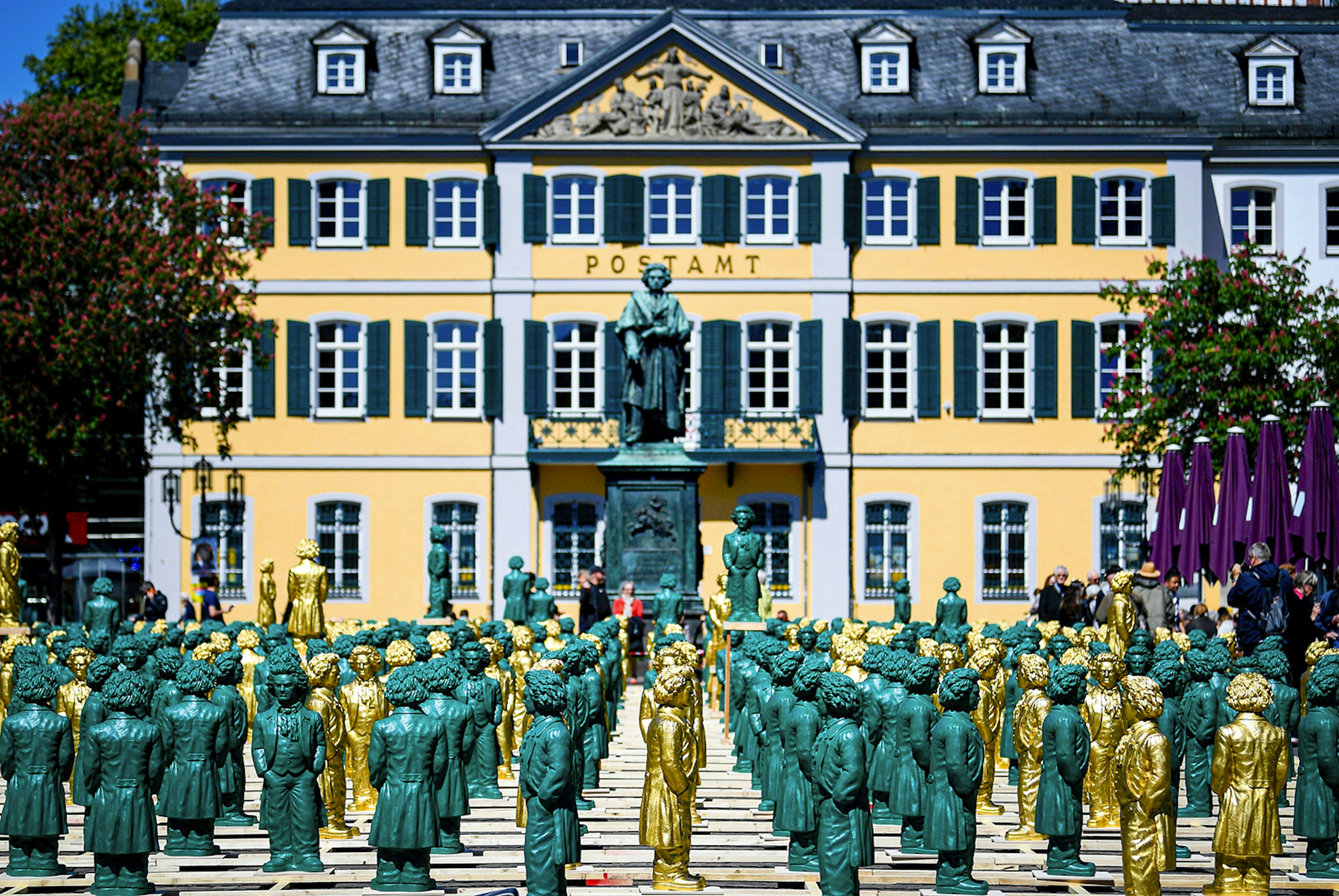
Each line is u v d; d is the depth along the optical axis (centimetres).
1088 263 4666
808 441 4575
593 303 4641
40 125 4125
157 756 1393
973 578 4631
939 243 4656
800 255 4644
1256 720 1363
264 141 4625
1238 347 3862
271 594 3027
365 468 4631
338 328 4678
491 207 4625
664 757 1398
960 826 1373
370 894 1370
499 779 2058
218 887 1418
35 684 1473
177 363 4197
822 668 1442
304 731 1474
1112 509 4634
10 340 3962
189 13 6506
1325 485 2455
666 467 3247
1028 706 1645
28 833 1465
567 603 4609
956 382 4644
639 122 4631
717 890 1403
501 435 4628
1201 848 1631
